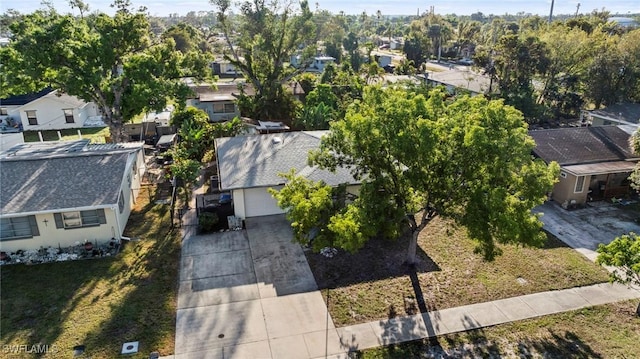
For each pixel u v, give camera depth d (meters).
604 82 39.94
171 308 14.08
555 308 14.43
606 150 24.28
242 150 22.34
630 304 14.66
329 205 14.38
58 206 16.95
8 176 18.05
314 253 17.47
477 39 97.31
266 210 20.55
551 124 39.34
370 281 15.70
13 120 36.56
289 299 14.62
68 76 25.36
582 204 22.42
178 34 68.69
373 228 13.55
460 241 18.73
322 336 12.95
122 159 19.75
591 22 62.91
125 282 15.47
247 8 38.66
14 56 25.14
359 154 14.86
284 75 40.72
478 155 13.21
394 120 13.98
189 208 21.67
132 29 28.23
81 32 26.78
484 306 14.46
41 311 13.84
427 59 80.25
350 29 105.44
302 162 21.23
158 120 33.19
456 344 12.77
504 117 13.44
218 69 68.19
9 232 16.95
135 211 21.27
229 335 12.91
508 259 17.33
